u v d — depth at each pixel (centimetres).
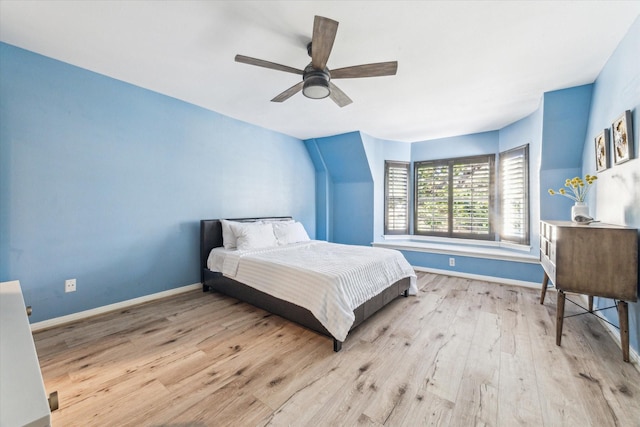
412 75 246
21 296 123
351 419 136
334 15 169
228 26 183
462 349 201
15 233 215
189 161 330
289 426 132
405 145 507
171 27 185
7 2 161
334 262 261
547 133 302
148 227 296
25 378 63
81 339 215
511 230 392
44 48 214
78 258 248
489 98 301
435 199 482
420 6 161
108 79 262
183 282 329
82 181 249
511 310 273
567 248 194
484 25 178
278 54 216
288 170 472
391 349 202
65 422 133
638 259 179
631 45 181
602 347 200
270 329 236
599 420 134
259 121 394
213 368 179
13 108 212
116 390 157
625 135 187
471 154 446
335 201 536
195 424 133
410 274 312
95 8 167
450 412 140
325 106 330
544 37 191
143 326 240
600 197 243
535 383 162
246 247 328
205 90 290
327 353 197
